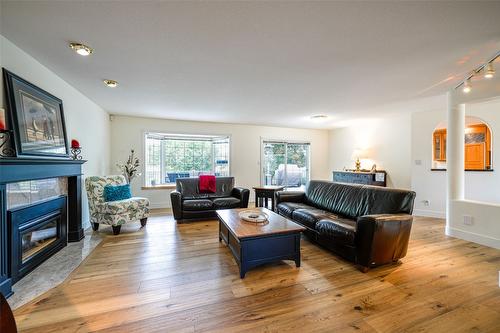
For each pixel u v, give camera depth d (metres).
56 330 1.46
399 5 1.48
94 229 3.56
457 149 3.29
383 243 2.25
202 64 2.40
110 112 4.76
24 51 2.15
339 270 2.30
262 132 6.49
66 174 2.78
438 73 2.65
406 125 5.00
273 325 1.52
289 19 1.64
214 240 3.16
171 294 1.87
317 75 2.69
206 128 5.84
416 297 1.83
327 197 3.66
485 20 1.64
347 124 6.20
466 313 1.64
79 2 1.46
